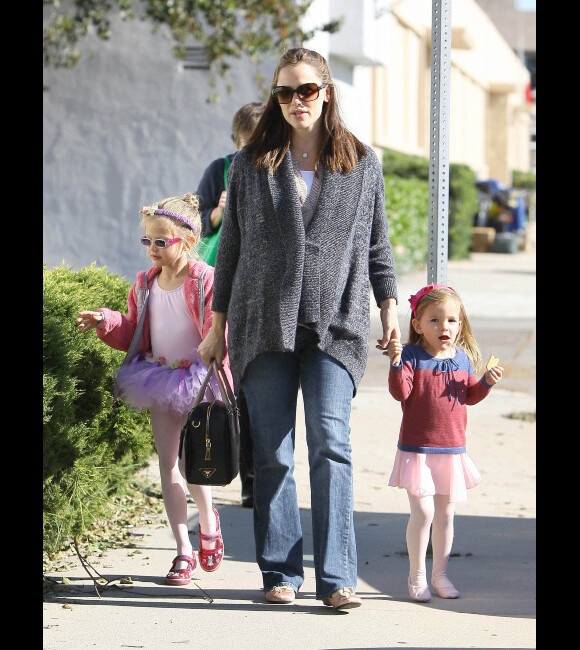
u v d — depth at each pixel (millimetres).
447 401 5562
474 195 37094
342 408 5309
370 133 29469
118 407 6773
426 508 5559
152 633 4926
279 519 5422
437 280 6340
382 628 5062
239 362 5355
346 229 5277
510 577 6086
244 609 5336
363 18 20203
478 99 53156
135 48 17469
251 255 5301
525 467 9289
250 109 7203
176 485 5824
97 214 17734
